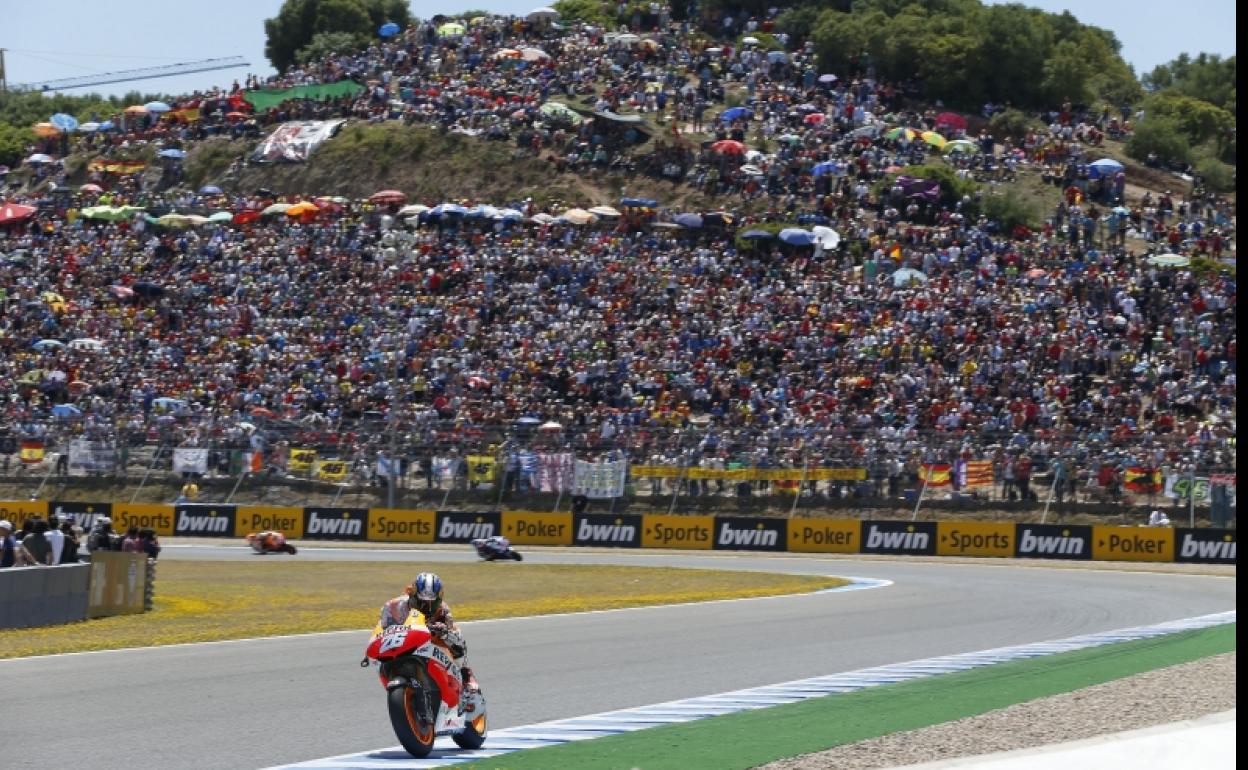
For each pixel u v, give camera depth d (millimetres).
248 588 113188
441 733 40594
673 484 166625
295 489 175250
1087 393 167500
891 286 193875
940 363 175875
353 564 142125
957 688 54062
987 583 118375
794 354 181625
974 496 155875
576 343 189500
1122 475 151750
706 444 165750
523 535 166750
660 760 39312
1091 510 152125
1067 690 53219
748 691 54375
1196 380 168250
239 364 194250
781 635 76062
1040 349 174375
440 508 171875
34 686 54938
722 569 136250
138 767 39219
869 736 42906
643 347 186875
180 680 56938
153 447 178625
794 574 128750
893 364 177125
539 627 80500
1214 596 103938
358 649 68625
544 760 39750
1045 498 153875
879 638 74688
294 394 186625
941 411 166625
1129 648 68375
